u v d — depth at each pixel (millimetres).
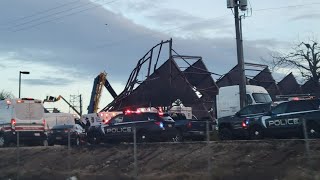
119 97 51000
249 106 22625
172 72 50062
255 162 15523
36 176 18609
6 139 28750
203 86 54062
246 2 29469
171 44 49500
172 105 48500
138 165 18500
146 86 50750
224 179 13789
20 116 28906
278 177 13117
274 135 20500
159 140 23438
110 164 19422
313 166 13305
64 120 42406
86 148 22250
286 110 20031
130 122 24312
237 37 29688
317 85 40719
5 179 19297
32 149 24328
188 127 25375
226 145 17641
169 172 16812
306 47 40875
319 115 18703
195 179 14500
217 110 30609
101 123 26562
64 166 20891
